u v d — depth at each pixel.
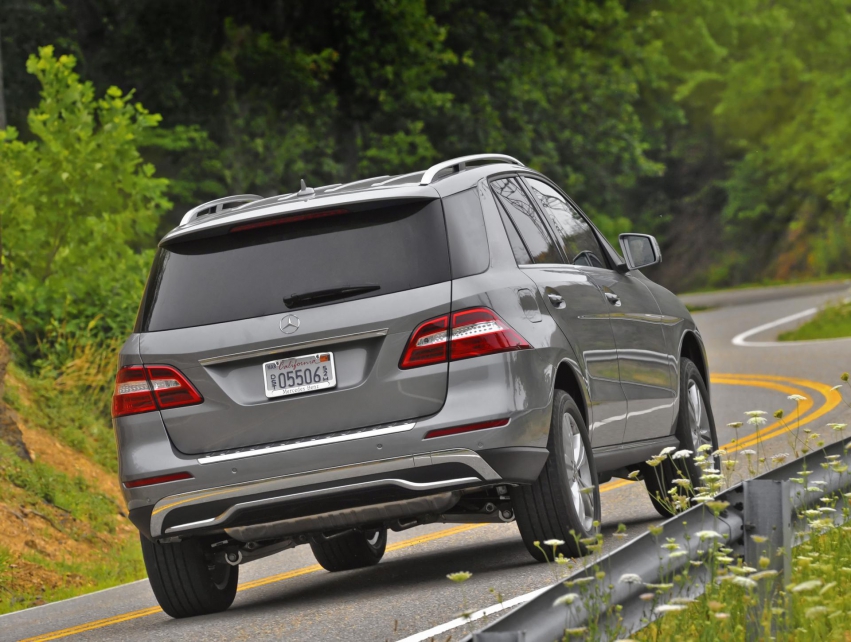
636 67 154.62
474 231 21.44
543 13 139.88
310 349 20.72
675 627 14.55
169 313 21.72
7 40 98.56
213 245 21.81
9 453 43.81
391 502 20.75
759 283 191.12
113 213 63.69
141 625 23.34
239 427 21.00
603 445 24.27
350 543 28.05
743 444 40.59
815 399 53.03
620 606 13.58
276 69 109.50
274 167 105.94
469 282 20.75
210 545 23.25
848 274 175.00
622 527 14.55
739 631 14.63
